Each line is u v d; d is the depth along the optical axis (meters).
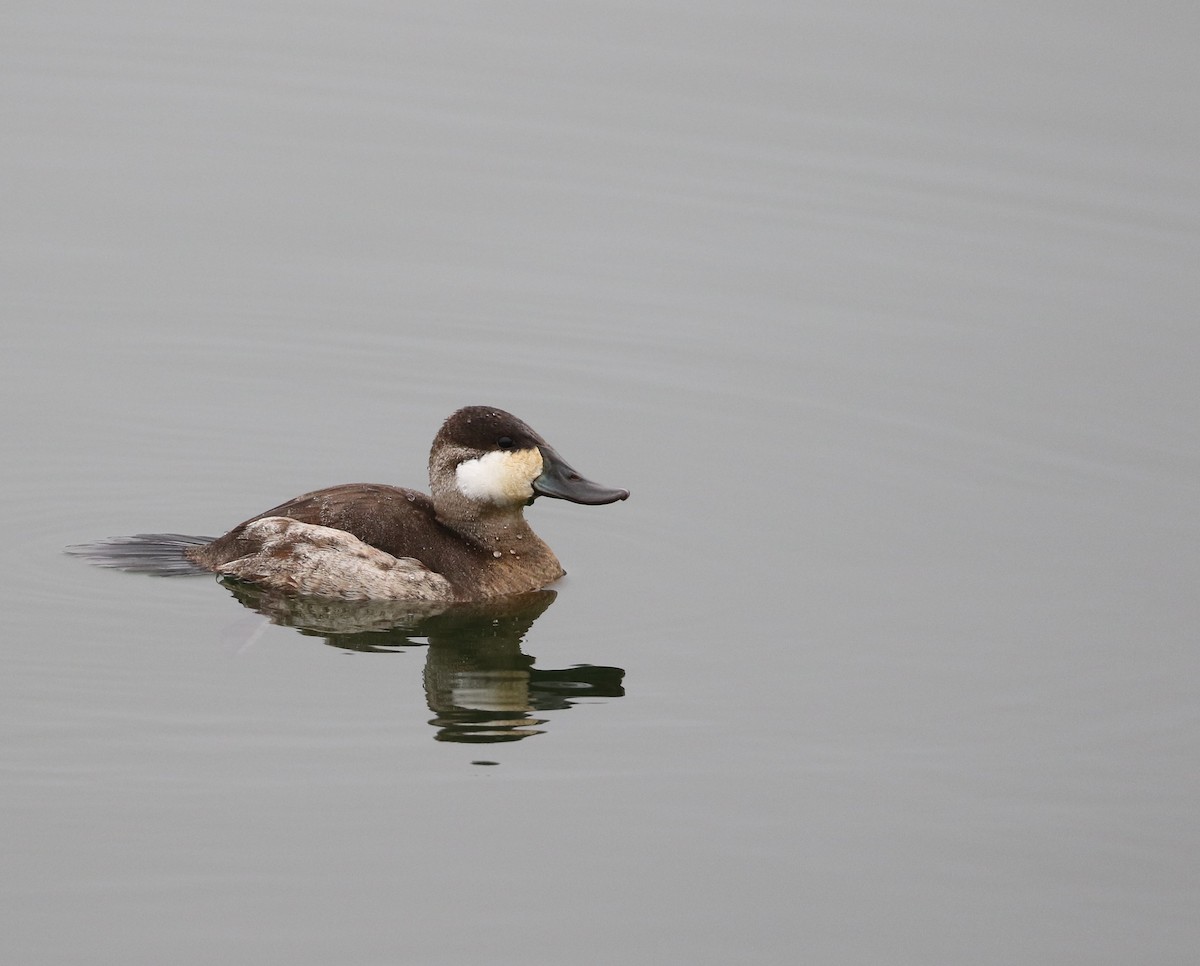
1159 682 13.34
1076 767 12.22
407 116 23.58
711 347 19.39
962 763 12.22
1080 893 10.91
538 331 19.62
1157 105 23.59
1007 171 22.39
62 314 19.67
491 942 10.14
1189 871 11.14
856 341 19.47
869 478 16.92
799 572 15.06
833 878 10.93
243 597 14.01
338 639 13.58
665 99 23.91
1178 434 17.69
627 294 20.34
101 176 22.28
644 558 15.27
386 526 14.29
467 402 18.44
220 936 10.06
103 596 13.91
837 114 23.56
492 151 22.86
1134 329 19.52
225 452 17.12
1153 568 15.23
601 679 13.16
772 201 21.91
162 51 25.16
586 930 10.29
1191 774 12.15
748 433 17.80
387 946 10.06
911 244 21.08
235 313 19.84
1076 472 17.03
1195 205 21.70
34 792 11.28
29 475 16.31
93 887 10.42
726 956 10.16
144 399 18.11
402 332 19.59
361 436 17.66
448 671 13.16
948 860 11.16
